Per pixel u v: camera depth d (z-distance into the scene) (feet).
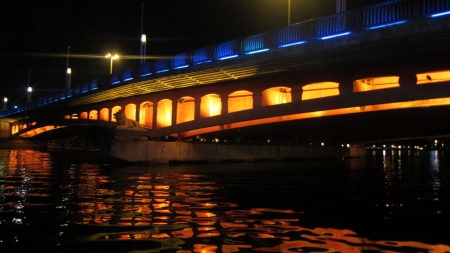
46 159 141.69
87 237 29.22
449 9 62.08
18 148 264.93
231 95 115.75
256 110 106.32
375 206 44.14
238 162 142.10
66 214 37.78
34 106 224.53
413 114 102.17
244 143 156.66
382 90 83.76
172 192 54.39
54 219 35.50
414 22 66.33
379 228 32.63
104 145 117.29
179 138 135.85
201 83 118.42
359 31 72.90
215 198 48.98
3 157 153.28
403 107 88.48
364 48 75.77
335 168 116.67
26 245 27.32
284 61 88.07
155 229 31.60
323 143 204.74
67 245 27.22
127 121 123.65
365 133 154.30
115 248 26.40
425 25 65.21
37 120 254.47
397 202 47.32
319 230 31.73
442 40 69.46
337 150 212.23
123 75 134.21
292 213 39.11
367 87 92.12
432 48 74.23
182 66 107.86
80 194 51.75
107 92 148.46
